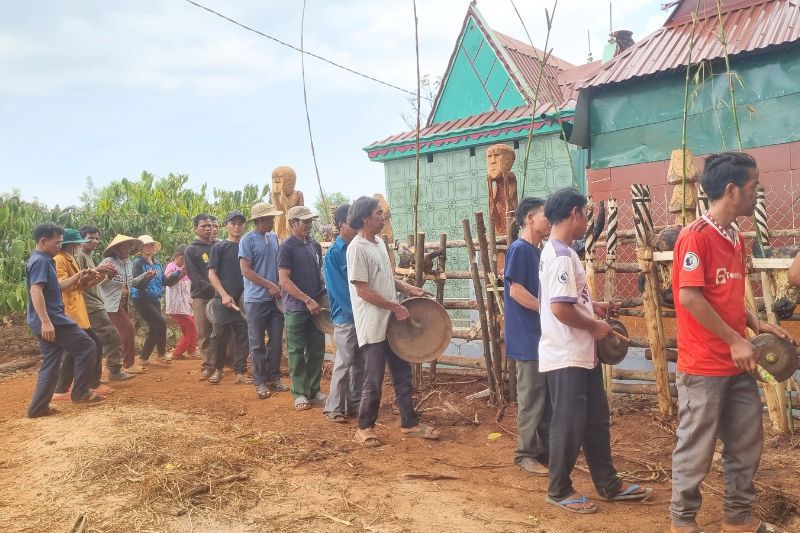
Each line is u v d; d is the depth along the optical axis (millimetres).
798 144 7559
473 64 13828
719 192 3355
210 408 6801
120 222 13336
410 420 5758
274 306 7473
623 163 8789
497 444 5539
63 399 7379
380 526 3850
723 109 8023
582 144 9062
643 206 5762
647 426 5738
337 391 6250
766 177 7777
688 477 3463
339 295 6207
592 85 8742
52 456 5254
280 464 4980
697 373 3396
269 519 3979
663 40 8844
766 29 7820
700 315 3299
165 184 15781
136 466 4875
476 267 6691
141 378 8695
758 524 3508
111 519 4027
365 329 5508
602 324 4004
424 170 13039
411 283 7395
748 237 6008
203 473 4676
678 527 3523
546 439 4871
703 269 3340
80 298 7465
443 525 3854
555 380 4031
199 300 8508
